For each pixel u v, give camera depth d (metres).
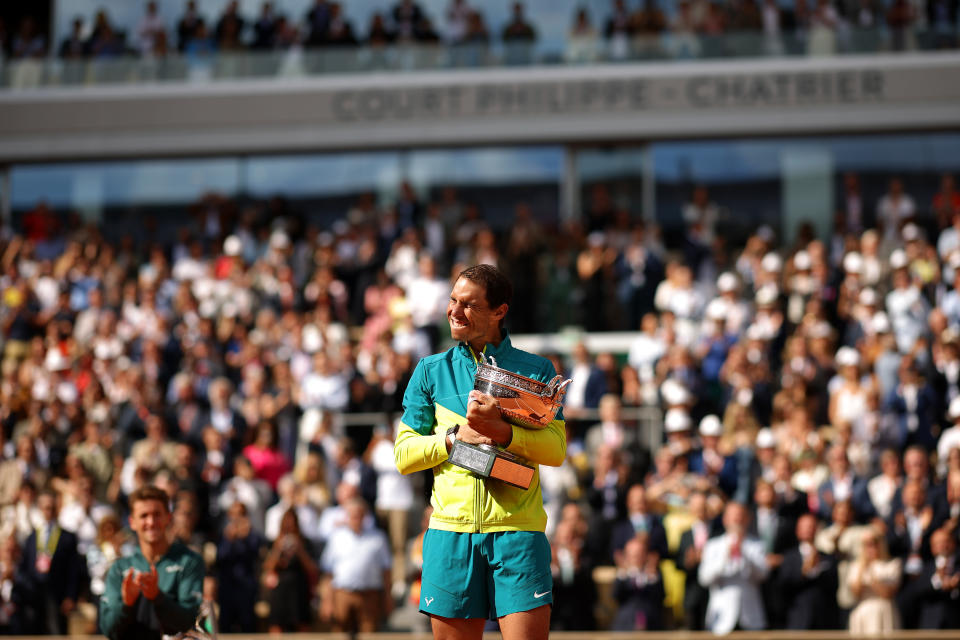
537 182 66.25
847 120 62.84
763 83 63.56
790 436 36.81
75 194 68.44
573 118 64.81
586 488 38.09
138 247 66.12
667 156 65.31
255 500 36.88
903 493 32.66
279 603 33.62
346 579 33.44
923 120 62.34
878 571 31.41
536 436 13.01
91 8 68.81
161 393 44.22
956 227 50.41
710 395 42.16
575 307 50.88
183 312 49.00
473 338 13.57
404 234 54.62
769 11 63.91
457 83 65.69
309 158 67.62
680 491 35.16
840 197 63.59
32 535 34.38
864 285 47.22
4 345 51.03
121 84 67.62
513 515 13.00
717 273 53.41
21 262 56.53
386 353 43.47
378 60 66.31
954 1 62.50
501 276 13.52
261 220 63.59
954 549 31.61
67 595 34.12
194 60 67.31
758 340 43.09
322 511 36.91
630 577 32.94
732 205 64.44
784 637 31.11
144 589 15.83
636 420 41.47
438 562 13.11
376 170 67.19
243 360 45.41
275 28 67.12
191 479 36.59
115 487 38.25
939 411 39.12
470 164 66.69
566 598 33.25
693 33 64.38
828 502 33.97
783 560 32.34
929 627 31.17
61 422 40.88
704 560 32.09
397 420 40.44
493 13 66.00
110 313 48.16
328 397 42.47
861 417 38.97
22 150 67.56
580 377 41.94
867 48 63.16
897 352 41.12
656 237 56.69
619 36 64.88
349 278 53.94
